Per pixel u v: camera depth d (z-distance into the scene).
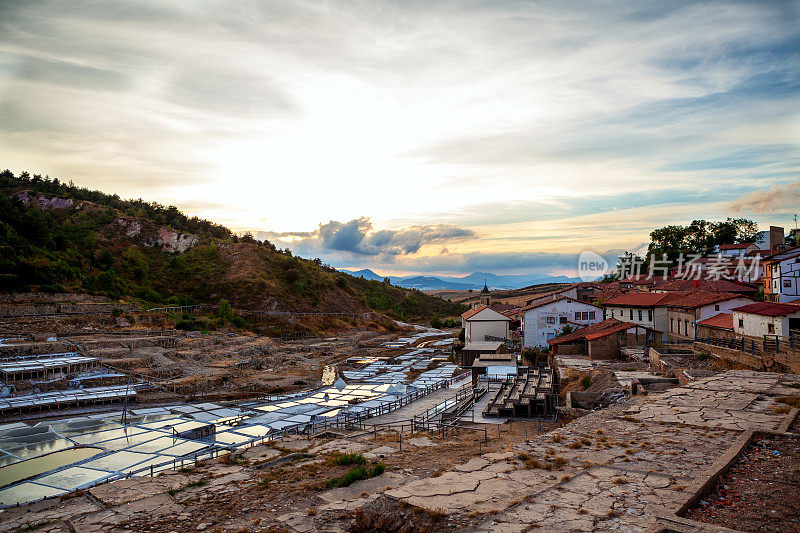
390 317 158.88
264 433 32.84
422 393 45.56
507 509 9.84
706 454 12.80
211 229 169.00
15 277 74.00
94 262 102.31
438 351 87.88
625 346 46.81
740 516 8.83
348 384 55.25
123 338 64.00
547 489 10.93
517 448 14.66
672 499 9.76
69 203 134.62
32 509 15.41
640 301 57.31
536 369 46.56
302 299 123.94
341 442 22.09
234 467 18.67
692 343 43.38
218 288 114.44
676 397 20.27
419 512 9.94
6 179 144.38
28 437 31.77
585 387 34.59
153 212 157.88
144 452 28.25
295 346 89.25
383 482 13.53
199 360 61.91
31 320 64.50
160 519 12.36
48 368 46.16
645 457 12.82
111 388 46.22
